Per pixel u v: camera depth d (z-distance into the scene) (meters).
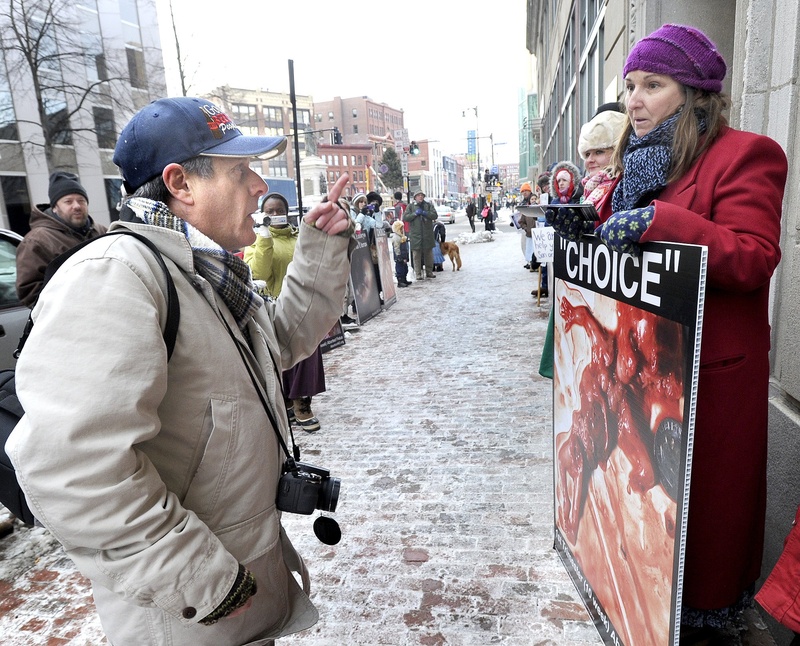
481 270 13.02
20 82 19.92
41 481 0.91
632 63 1.57
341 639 2.12
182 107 1.22
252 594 1.09
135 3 25.23
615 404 1.63
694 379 1.20
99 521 0.93
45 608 2.43
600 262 1.66
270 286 4.28
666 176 1.53
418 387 5.05
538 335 6.56
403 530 2.80
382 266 8.98
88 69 22.56
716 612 1.68
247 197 1.30
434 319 7.95
